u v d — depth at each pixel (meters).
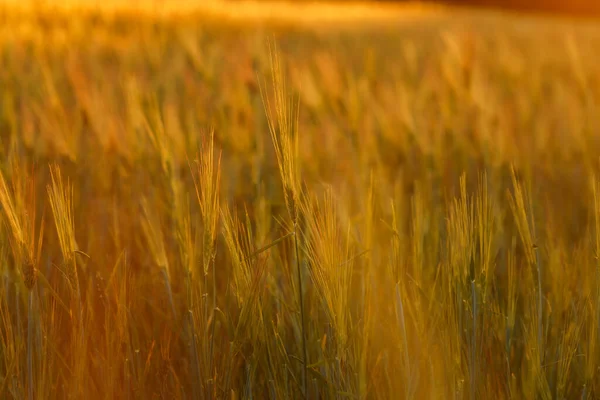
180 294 2.80
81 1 12.23
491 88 5.67
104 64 7.09
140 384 2.66
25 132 3.19
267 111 2.59
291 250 2.77
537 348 2.64
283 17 18.61
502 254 2.96
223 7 16.64
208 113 3.80
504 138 3.68
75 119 3.28
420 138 3.49
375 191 2.95
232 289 2.68
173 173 2.83
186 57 7.20
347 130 3.72
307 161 3.25
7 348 2.63
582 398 2.66
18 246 2.59
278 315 2.70
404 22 23.66
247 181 3.17
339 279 2.61
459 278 2.64
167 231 2.95
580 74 4.39
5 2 10.75
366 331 2.65
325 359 2.63
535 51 10.62
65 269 2.64
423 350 2.66
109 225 3.02
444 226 2.96
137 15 12.78
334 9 30.03
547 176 3.57
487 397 2.67
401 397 2.66
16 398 2.62
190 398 2.70
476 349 2.64
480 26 21.73
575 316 2.68
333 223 2.62
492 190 3.23
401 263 2.68
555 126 4.27
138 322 2.78
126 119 3.25
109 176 3.16
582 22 30.80
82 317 2.63
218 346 2.71
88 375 2.65
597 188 2.65
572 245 3.10
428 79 5.55
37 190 3.08
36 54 6.37
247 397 2.65
